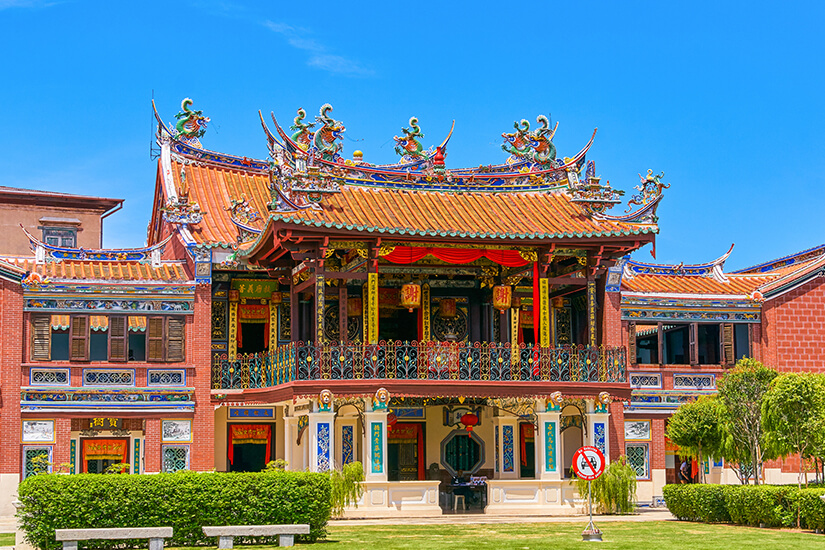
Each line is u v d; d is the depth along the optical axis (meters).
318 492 23.44
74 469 34.09
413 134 38.03
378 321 33.50
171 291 34.25
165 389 33.91
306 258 30.86
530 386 31.61
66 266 34.38
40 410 32.69
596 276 33.44
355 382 30.30
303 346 31.27
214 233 35.94
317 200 31.22
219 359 35.03
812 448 26.97
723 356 37.62
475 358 31.80
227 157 41.19
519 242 31.61
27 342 32.91
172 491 22.48
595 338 33.12
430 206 33.31
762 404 27.64
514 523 28.39
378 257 31.31
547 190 35.44
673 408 36.88
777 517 26.33
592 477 24.06
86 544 21.67
